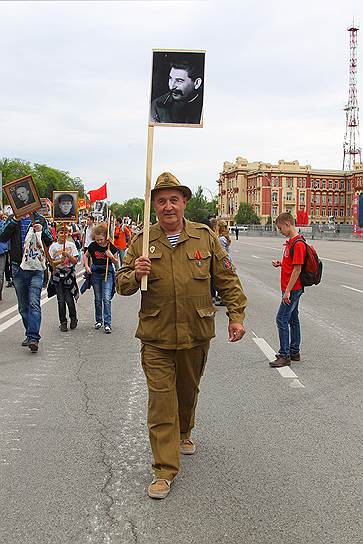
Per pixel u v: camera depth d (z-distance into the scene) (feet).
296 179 443.73
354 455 15.60
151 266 13.71
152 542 11.36
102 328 34.53
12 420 18.37
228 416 18.69
